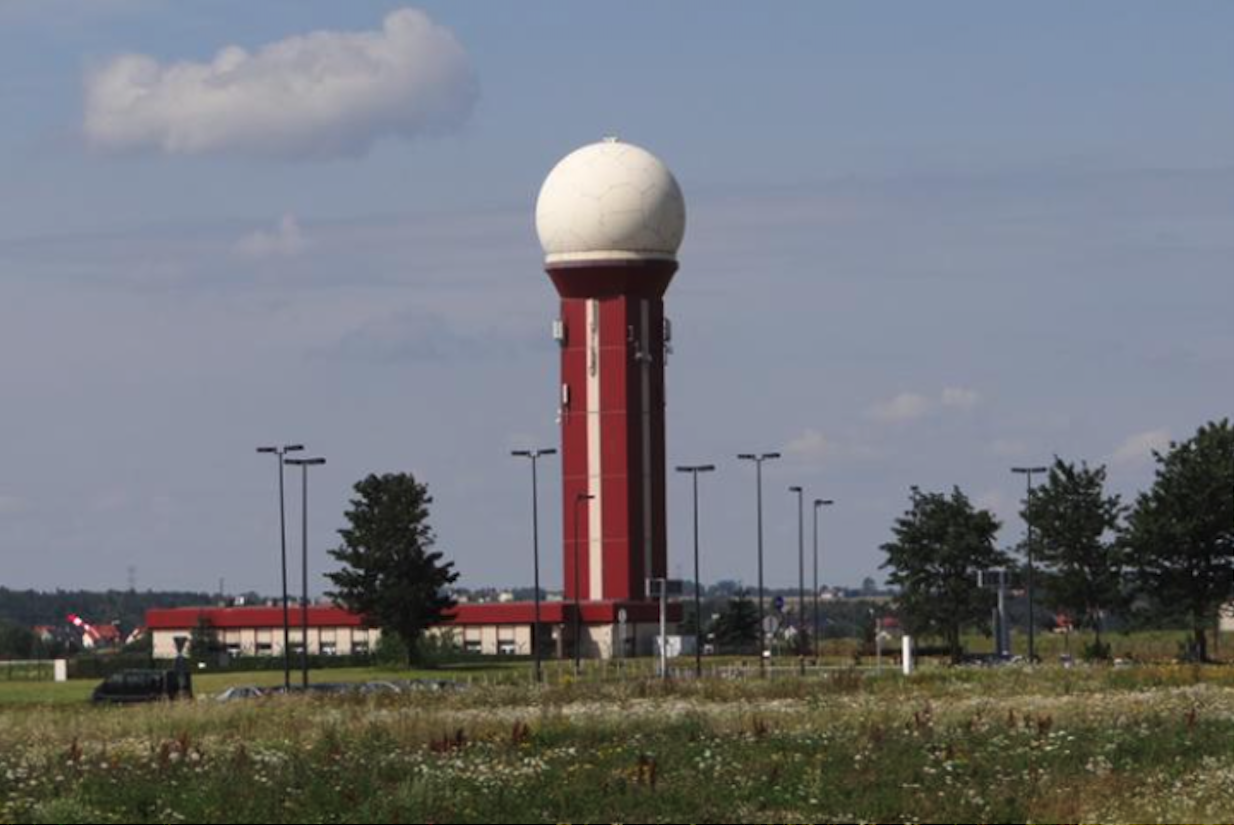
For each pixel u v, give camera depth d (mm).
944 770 83250
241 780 78750
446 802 72562
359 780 79000
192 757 87812
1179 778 81438
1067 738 95000
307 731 106062
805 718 109312
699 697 144875
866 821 70312
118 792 76500
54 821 69750
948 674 166875
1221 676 157875
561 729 102312
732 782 79375
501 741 95938
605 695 148125
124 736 107062
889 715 110062
